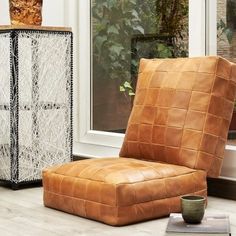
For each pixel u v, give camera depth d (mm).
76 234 2938
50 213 3305
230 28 3682
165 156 3428
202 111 3352
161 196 3178
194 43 3812
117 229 3014
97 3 4441
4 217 3227
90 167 3270
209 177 3566
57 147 4059
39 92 3979
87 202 3170
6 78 3939
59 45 4055
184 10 3910
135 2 4207
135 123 3576
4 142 3957
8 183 3982
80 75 4480
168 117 3436
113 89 4348
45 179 3422
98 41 4445
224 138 3412
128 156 3621
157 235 2920
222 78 3373
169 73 3516
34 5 4020
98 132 4391
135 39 4215
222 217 2939
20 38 3887
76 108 4492
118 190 3033
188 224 2834
